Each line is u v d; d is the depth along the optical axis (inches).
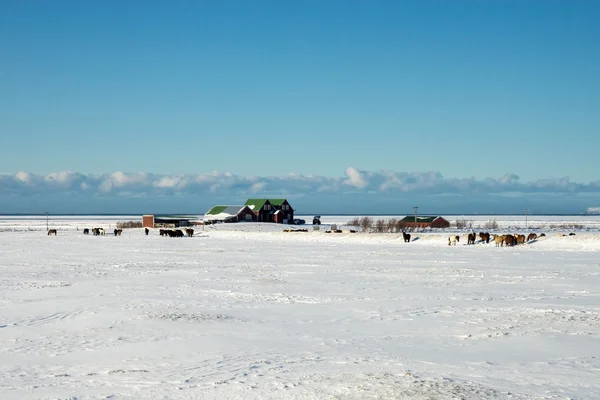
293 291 1027.9
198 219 5816.9
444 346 601.9
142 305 869.8
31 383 472.7
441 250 2092.8
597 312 791.1
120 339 641.6
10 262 1643.7
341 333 670.5
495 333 664.4
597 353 567.2
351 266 1488.7
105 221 7632.9
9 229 4584.2
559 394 429.7
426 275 1275.8
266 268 1445.6
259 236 3179.1
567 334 655.1
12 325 721.6
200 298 944.9
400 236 2669.8
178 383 467.2
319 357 554.6
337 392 438.6
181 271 1379.2
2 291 1033.5
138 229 4259.4
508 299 920.9
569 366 515.8
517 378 475.8
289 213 5064.0
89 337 652.7
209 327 706.8
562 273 1294.3
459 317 765.9
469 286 1087.6
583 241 2161.7
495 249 2114.9
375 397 426.3
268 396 430.0
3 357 564.4
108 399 426.3
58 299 934.4
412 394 431.8
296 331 682.8
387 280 1188.5
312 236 2965.1
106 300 921.5
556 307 836.6
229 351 582.6
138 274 1316.4
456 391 438.3
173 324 724.7
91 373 502.6
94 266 1515.7
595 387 447.8
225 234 3435.0
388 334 664.4
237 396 430.3
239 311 820.0
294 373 494.3
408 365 522.3
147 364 532.4
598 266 1451.8
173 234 3353.8
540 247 2153.1
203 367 518.9
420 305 868.0
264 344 613.9
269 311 820.6
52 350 591.8
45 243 2659.9
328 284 1125.7
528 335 651.5
